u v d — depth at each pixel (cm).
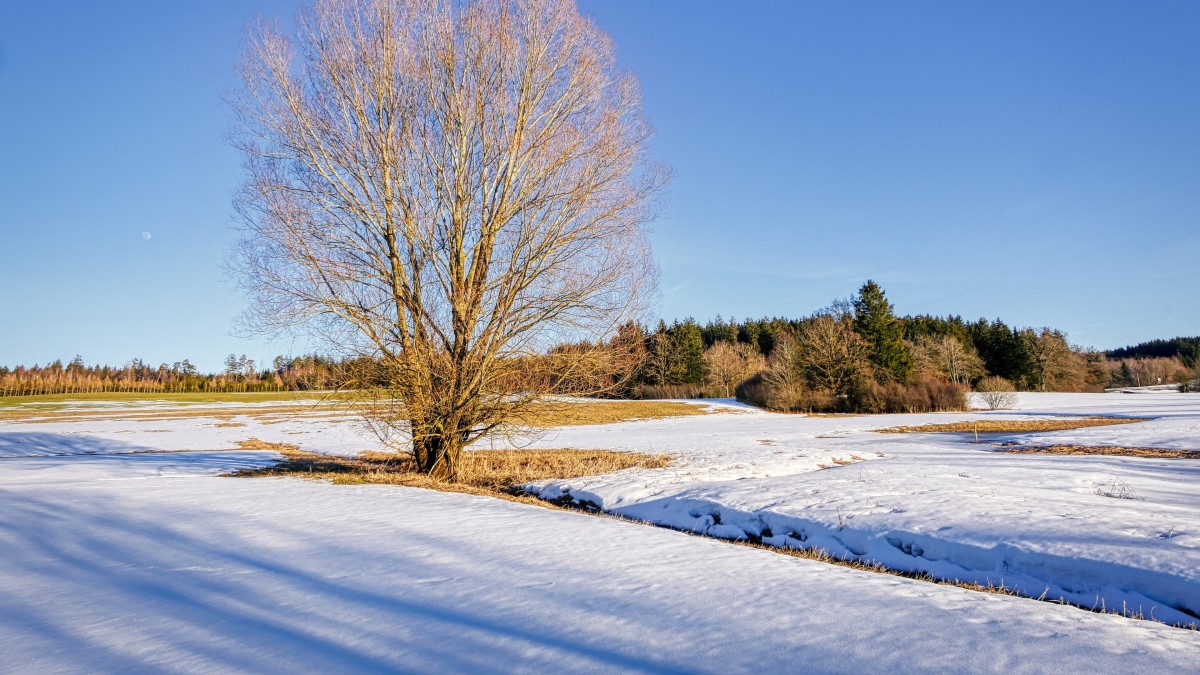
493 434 1667
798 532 1031
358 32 1567
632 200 1653
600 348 1625
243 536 886
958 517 966
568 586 642
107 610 580
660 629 517
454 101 1588
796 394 5106
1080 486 1284
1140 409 4288
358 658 462
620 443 2708
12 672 445
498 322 1591
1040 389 7800
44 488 1392
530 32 1648
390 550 802
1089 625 531
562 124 1639
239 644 494
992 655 459
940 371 7000
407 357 1531
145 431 3547
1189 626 598
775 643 484
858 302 5675
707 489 1330
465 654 467
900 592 631
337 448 2722
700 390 6962
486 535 894
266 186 1459
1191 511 986
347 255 1514
